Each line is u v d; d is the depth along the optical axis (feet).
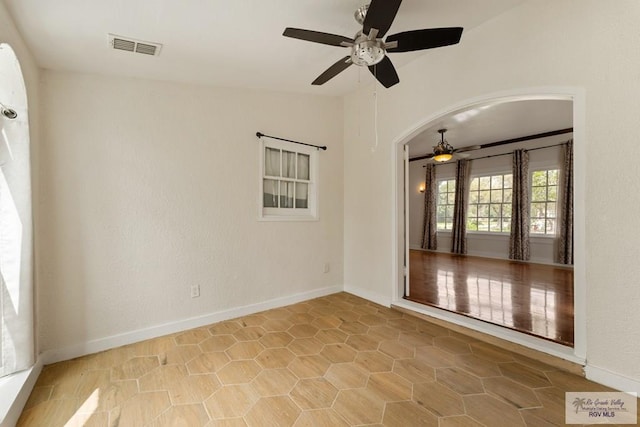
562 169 18.02
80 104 7.78
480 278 14.82
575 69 6.37
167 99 9.02
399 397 5.82
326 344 8.14
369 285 12.09
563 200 18.03
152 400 5.81
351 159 12.78
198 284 9.52
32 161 6.61
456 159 23.54
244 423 5.16
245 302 10.50
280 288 11.37
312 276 12.30
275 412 5.43
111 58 7.56
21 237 6.29
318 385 6.24
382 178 11.35
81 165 7.75
